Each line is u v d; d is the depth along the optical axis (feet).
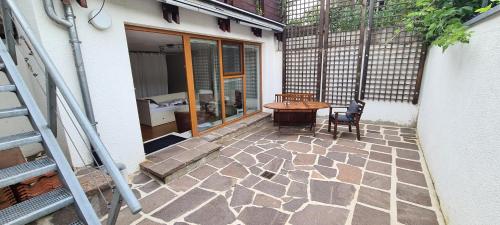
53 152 4.30
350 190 8.31
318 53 17.90
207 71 13.76
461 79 7.01
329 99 18.80
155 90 24.25
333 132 15.10
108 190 7.34
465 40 6.14
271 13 17.29
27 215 3.52
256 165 10.58
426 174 9.34
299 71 19.61
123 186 3.22
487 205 4.36
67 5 6.91
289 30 19.08
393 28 15.15
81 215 3.96
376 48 16.06
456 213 5.85
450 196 6.44
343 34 17.07
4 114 4.22
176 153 10.75
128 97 9.20
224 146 13.19
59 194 4.10
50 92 4.25
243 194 8.24
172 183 9.05
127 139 9.32
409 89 15.43
